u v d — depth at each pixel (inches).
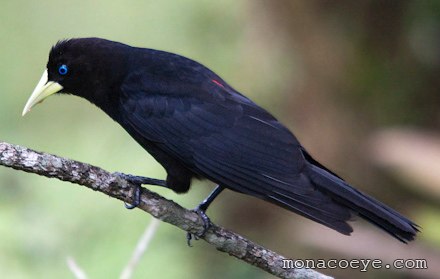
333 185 339.9
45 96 391.5
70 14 587.5
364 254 454.0
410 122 504.7
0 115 562.3
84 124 556.1
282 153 352.8
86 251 471.5
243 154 358.0
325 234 469.1
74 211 484.7
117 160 520.1
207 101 371.2
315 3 501.4
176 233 492.4
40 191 489.1
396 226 329.1
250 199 500.1
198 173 366.9
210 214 506.6
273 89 512.7
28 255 456.4
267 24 513.7
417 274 459.2
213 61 534.6
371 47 504.4
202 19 544.1
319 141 501.7
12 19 588.7
